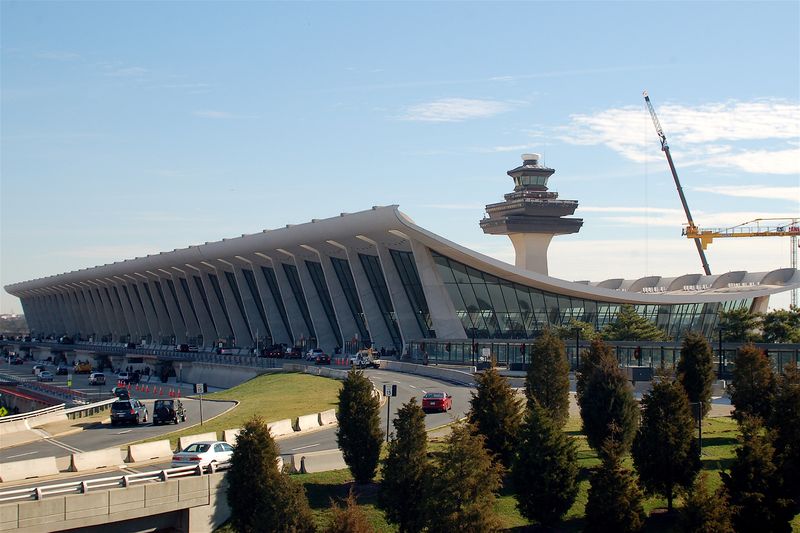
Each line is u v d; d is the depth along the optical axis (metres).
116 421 57.16
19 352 188.25
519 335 96.44
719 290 109.56
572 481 32.62
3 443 51.25
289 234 107.81
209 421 54.56
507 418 37.69
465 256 90.56
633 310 94.62
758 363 43.44
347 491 35.56
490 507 28.72
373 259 103.25
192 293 149.00
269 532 28.03
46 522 29.42
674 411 34.84
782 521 31.27
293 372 85.38
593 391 39.56
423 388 67.69
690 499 28.77
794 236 165.12
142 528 32.12
